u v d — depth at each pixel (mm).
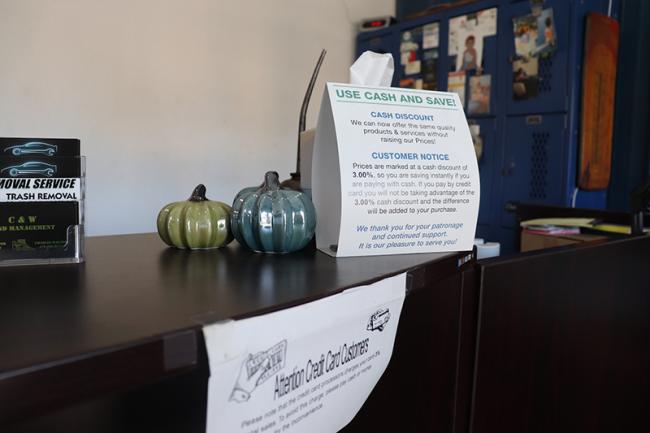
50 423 422
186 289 521
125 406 460
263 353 430
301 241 754
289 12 3248
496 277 801
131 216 2699
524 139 2523
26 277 584
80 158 673
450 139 792
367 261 693
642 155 2607
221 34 2941
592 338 1094
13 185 640
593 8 2385
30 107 2342
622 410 1269
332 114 727
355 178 712
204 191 853
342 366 538
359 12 3668
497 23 2596
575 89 2326
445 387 765
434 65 2971
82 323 397
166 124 2775
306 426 499
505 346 842
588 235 1767
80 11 2436
